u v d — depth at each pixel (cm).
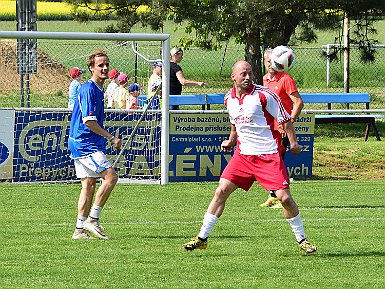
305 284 1720
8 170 3506
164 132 3488
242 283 1723
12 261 1934
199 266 1884
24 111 3509
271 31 5088
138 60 4525
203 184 3519
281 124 1969
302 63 8981
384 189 3400
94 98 2170
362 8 5153
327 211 2797
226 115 3656
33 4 4825
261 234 2317
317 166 4003
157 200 3053
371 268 1878
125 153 3572
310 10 5131
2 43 5447
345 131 5150
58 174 3544
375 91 7044
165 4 5219
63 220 2566
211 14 5038
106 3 5525
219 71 7888
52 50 8019
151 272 1820
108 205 2914
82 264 1903
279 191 1964
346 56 5744
